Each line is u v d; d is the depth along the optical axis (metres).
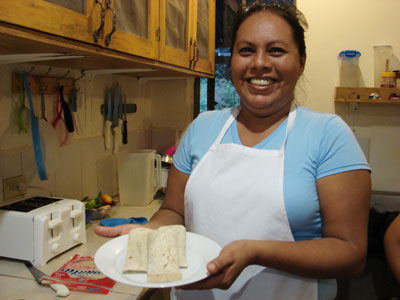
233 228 0.82
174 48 1.61
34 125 1.26
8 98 1.20
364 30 2.07
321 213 0.78
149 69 1.58
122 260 0.73
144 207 1.76
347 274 0.72
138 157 1.75
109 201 1.64
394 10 2.01
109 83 1.82
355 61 2.04
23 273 1.04
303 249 0.69
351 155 0.75
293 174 0.79
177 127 2.32
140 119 2.21
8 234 1.08
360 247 0.72
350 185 0.73
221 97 2.52
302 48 0.88
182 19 1.71
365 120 2.12
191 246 0.77
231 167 0.86
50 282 0.96
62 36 0.90
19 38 0.80
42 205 1.15
